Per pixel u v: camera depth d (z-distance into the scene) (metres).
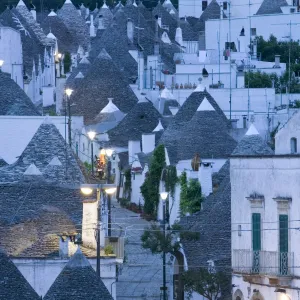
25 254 169.88
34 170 192.75
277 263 168.38
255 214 171.62
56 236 173.25
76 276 149.25
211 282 177.75
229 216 191.12
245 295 172.75
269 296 169.12
